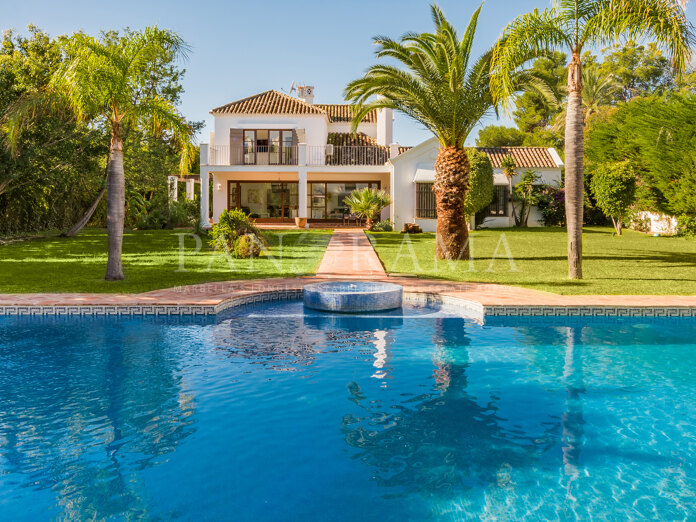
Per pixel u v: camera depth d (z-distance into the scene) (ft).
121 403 16.44
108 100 37.24
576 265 40.27
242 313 30.60
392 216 91.45
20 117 42.75
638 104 79.66
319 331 26.43
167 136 108.58
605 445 13.67
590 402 16.80
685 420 15.38
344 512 10.47
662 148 65.57
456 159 52.60
